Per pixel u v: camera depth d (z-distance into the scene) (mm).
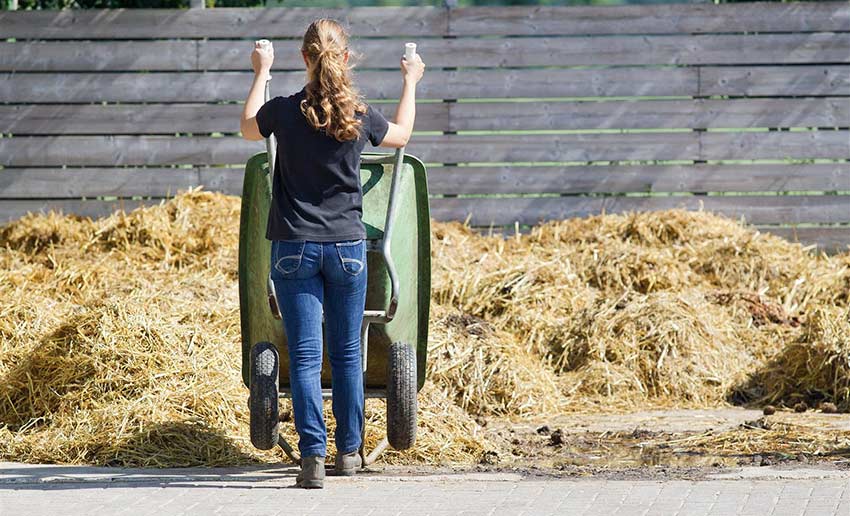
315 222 9164
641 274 15914
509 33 17844
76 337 12156
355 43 17812
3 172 17875
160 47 17859
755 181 17938
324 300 9453
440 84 17859
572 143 17922
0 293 14586
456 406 12398
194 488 9414
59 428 11148
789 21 17812
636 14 17844
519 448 11445
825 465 10336
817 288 16078
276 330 9852
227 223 16641
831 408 13305
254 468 10367
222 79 17906
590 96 17891
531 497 9047
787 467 10273
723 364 14383
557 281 15734
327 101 9141
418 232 10164
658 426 12539
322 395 10227
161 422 10961
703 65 17891
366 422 11359
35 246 16359
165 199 17953
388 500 8969
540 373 13961
